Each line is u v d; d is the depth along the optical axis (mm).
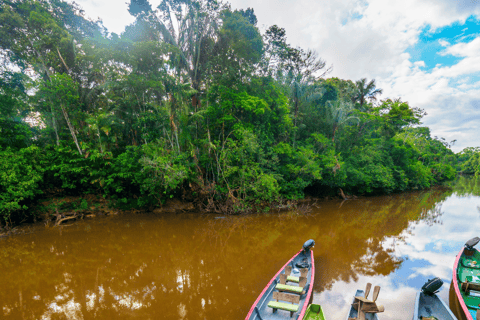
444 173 53281
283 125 26516
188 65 25797
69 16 27469
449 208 25406
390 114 44406
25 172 18016
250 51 25109
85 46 22844
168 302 8648
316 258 12180
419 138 57250
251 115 24156
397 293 8852
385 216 21641
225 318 7574
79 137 23172
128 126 23109
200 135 23859
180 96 21578
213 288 9570
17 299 9062
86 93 23906
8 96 20203
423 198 32344
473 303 7414
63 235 16688
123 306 8453
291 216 21500
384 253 12758
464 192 39312
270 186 21391
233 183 22062
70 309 8320
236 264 11789
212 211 22797
